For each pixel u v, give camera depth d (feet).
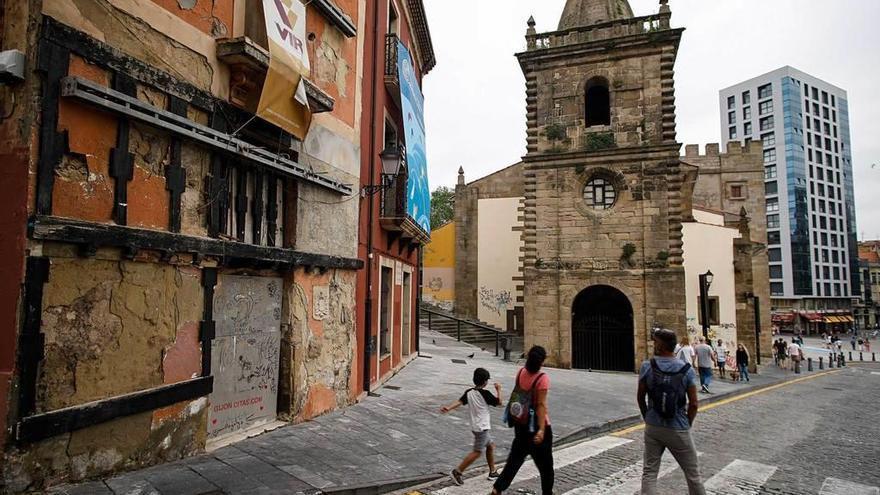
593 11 77.97
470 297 111.24
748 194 133.39
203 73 21.15
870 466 26.09
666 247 65.21
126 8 17.85
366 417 29.30
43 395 14.97
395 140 49.60
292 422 25.84
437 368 52.85
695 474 16.78
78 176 16.16
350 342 32.17
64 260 15.61
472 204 114.21
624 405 41.39
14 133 14.99
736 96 324.19
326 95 27.35
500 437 28.84
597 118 77.10
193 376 20.27
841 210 314.76
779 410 44.78
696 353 57.41
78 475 15.92
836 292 301.84
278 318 25.95
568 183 70.18
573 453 27.09
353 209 33.35
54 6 15.56
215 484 17.30
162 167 19.19
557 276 69.00
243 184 23.57
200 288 20.75
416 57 61.57
